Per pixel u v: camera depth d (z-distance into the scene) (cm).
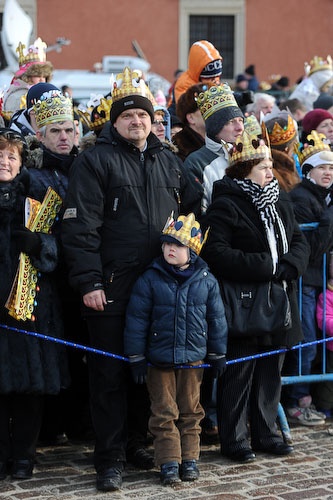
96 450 804
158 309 790
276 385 882
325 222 939
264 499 763
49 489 784
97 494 774
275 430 883
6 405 808
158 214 804
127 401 855
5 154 784
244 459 850
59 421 905
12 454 812
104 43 4688
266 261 823
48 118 842
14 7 2766
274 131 1098
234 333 825
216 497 767
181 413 821
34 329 784
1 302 774
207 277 805
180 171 838
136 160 807
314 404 998
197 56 1231
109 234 794
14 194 789
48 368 784
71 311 866
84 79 2895
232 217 834
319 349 984
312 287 962
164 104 1337
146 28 4706
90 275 774
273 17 4759
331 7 4728
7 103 1088
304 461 859
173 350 790
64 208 793
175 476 793
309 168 966
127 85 809
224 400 859
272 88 3105
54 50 4653
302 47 4762
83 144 895
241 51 4784
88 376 852
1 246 779
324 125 1146
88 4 4656
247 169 841
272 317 834
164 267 795
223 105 912
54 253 787
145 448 869
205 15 4778
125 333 793
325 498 768
